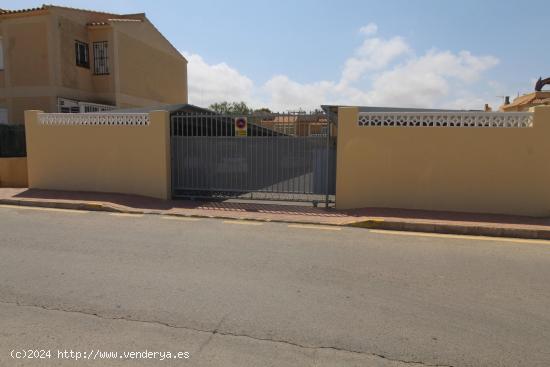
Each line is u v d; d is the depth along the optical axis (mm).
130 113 9586
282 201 9531
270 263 5094
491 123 7656
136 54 22359
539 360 2939
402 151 8070
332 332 3326
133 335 3236
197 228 7023
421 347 3105
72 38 19516
